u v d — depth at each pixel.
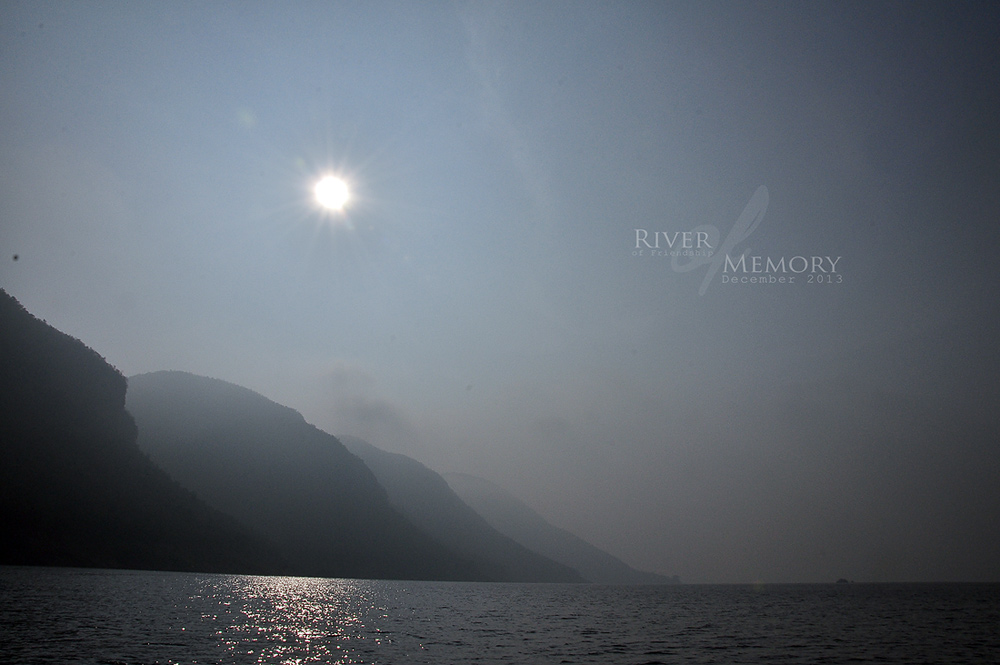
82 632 34.78
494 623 55.69
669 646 42.06
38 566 87.88
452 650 36.91
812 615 74.81
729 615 74.06
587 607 86.38
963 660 37.50
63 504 101.25
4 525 90.12
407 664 31.25
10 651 28.59
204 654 30.52
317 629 43.09
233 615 47.81
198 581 85.44
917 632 54.03
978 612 81.19
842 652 40.25
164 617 43.62
